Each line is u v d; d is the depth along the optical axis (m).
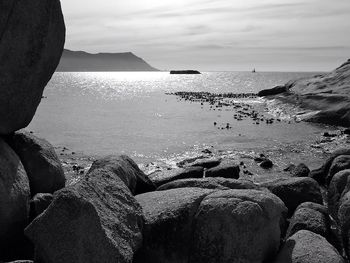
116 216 7.33
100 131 31.67
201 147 25.62
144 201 8.71
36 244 6.89
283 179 12.37
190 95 69.81
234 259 7.16
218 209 7.46
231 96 65.00
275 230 7.62
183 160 21.70
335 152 15.82
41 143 10.72
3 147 9.15
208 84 135.00
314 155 23.12
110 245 6.66
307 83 46.19
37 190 10.02
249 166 20.55
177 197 8.40
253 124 34.22
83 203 6.82
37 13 9.30
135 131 31.59
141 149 25.17
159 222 7.86
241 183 9.91
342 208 8.71
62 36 10.06
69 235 6.68
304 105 38.03
